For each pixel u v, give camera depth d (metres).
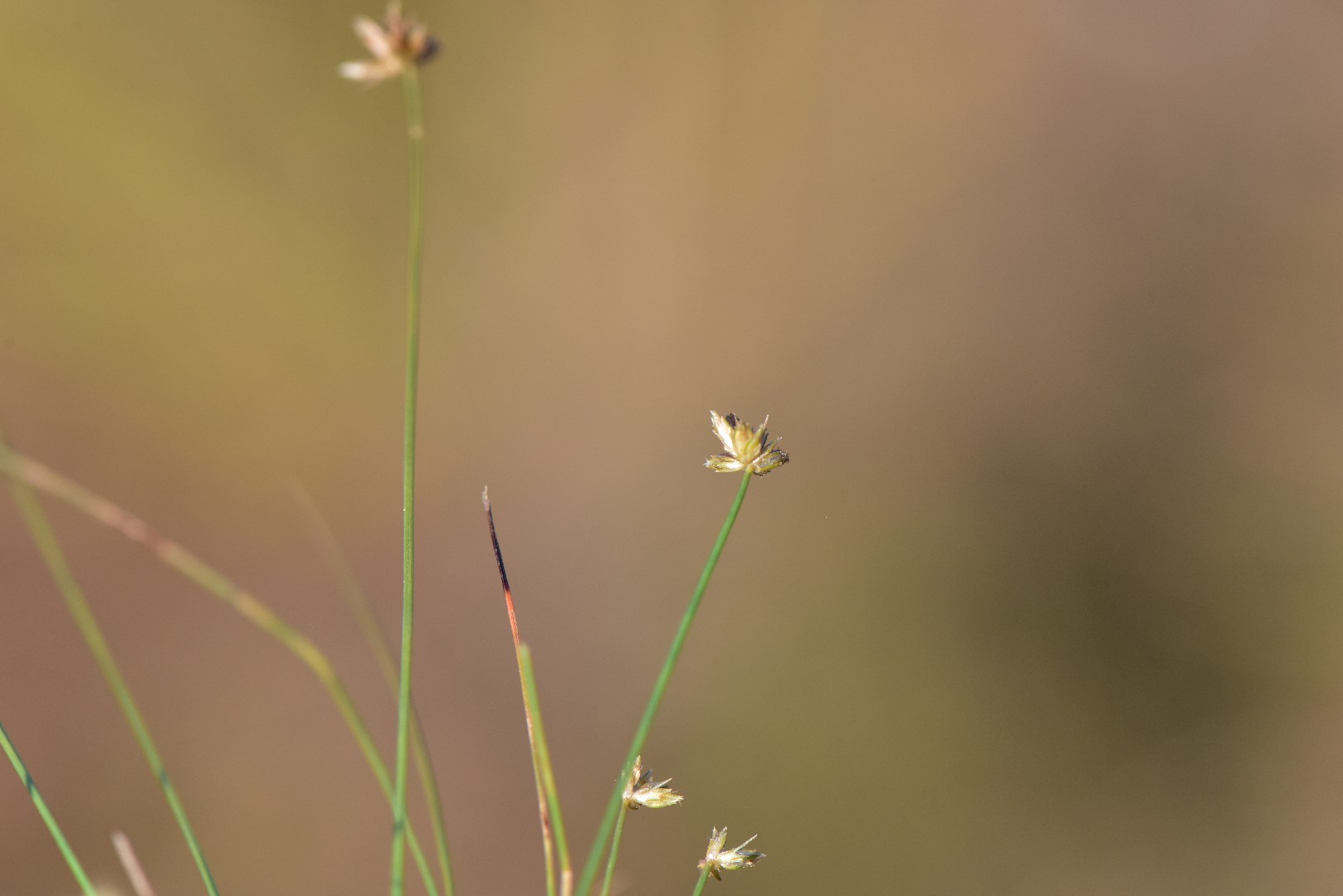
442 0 1.18
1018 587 1.27
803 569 1.23
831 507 1.26
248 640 1.09
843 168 1.28
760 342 1.27
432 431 1.20
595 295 1.25
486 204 1.23
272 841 1.01
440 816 0.48
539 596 1.18
